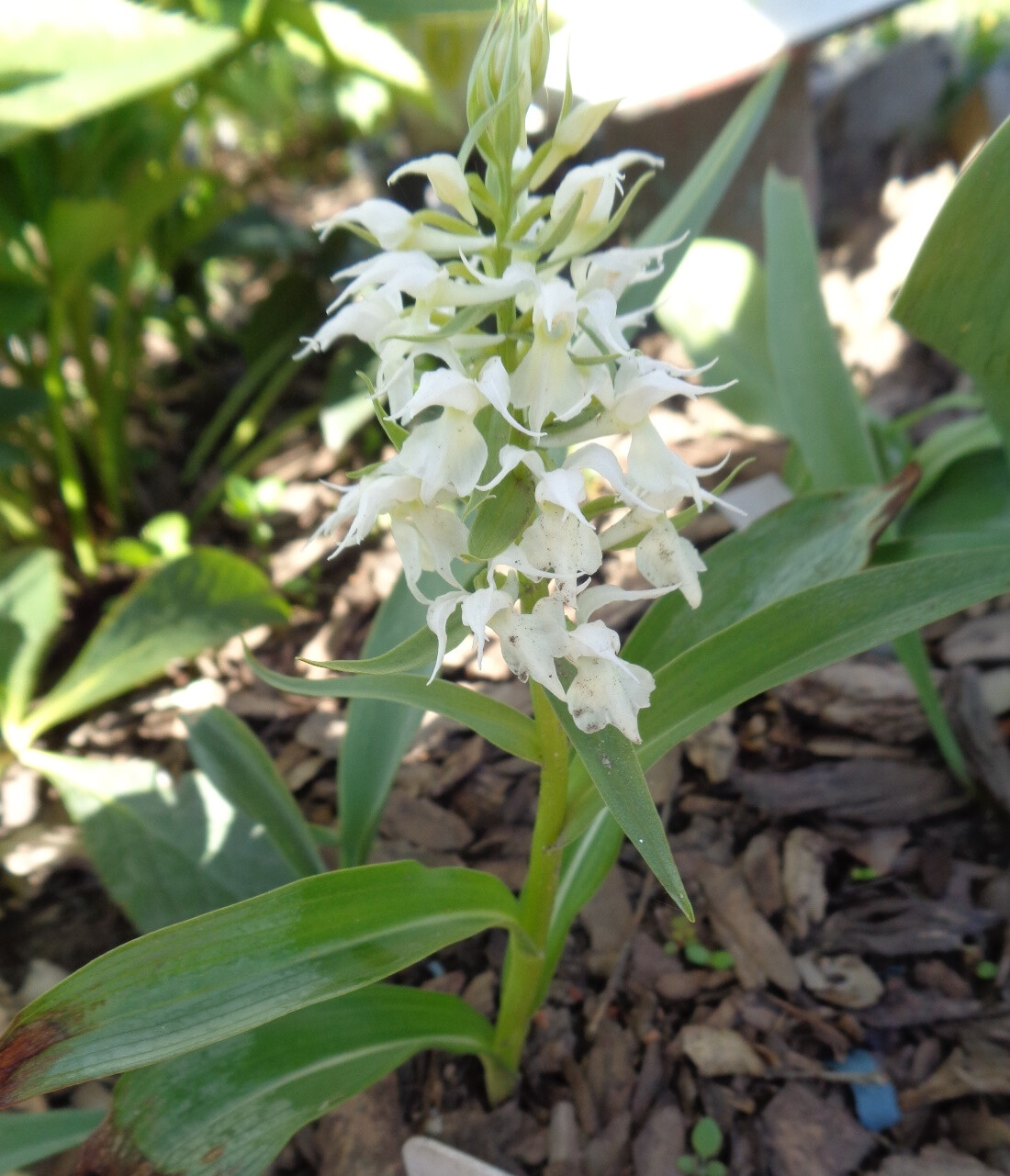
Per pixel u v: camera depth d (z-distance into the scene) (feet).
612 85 1.59
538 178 0.57
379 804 0.90
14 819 1.25
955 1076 0.88
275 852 1.00
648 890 1.07
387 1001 0.77
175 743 1.32
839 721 1.17
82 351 1.59
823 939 1.01
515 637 0.56
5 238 1.45
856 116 2.12
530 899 0.73
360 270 0.55
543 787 0.67
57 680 1.46
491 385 0.52
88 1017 0.54
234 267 2.59
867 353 1.70
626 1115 0.90
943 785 1.11
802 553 0.78
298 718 1.34
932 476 1.21
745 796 1.14
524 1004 0.81
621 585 1.38
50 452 1.66
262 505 1.51
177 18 1.04
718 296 1.47
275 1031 0.71
